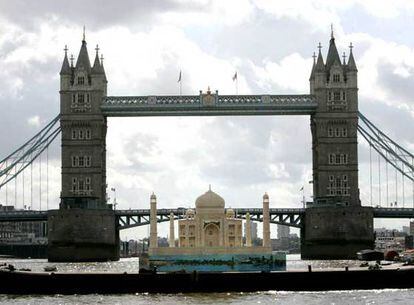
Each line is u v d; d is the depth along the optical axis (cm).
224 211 14512
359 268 14488
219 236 14400
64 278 13138
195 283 13125
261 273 13262
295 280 13325
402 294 12769
